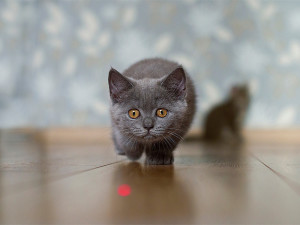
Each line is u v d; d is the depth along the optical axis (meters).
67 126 1.02
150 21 1.00
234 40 0.98
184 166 0.45
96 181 0.35
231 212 0.25
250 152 0.63
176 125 0.48
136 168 0.43
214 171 0.40
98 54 1.01
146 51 1.00
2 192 0.30
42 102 1.03
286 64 0.96
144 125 0.47
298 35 0.95
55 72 1.03
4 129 1.03
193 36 0.99
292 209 0.26
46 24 1.03
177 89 0.49
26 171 0.41
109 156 0.57
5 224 0.23
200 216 0.24
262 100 0.97
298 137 0.93
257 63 0.97
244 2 0.97
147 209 0.26
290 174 0.38
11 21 1.04
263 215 0.24
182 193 0.30
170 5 0.99
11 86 1.04
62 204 0.27
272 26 0.96
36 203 0.27
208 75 0.99
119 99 0.49
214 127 0.98
